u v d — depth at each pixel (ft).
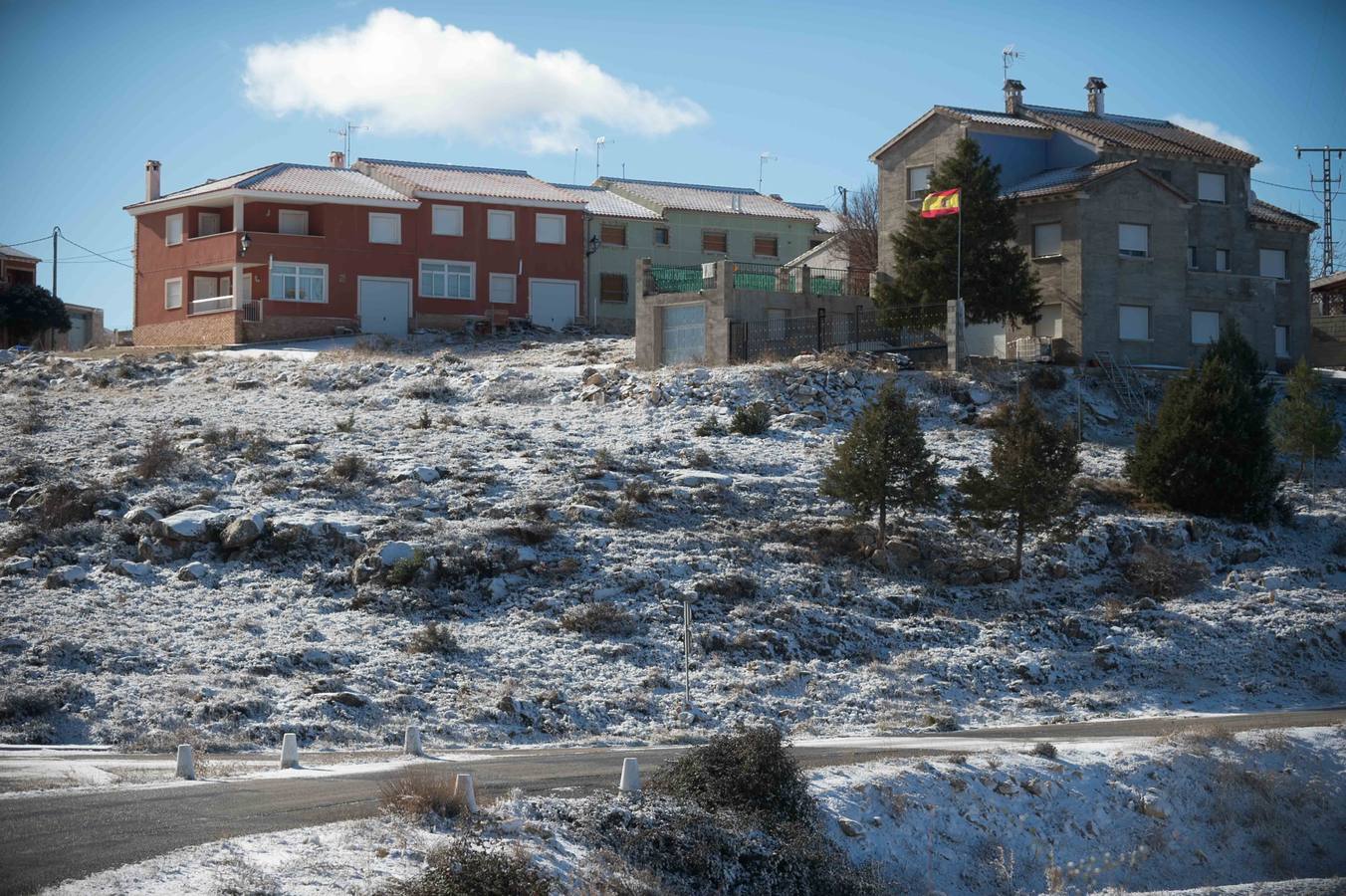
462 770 69.36
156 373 201.26
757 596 118.01
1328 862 76.54
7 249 293.64
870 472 128.36
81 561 116.47
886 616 119.75
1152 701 109.09
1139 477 148.66
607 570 118.42
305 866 47.91
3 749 77.05
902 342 194.18
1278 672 116.47
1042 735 91.25
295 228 238.48
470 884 48.03
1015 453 128.77
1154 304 194.59
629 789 61.98
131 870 45.88
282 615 107.96
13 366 209.26
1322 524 149.28
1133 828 74.28
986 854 68.49
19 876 44.98
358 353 206.90
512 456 150.30
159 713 85.56
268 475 139.03
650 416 169.58
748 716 97.30
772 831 61.16
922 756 76.28
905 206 212.84
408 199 239.91
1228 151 213.46
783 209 294.87
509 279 248.93
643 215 273.95
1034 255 196.13
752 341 188.75
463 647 103.60
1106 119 225.97
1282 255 214.28
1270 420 163.94
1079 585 130.52
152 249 245.04
